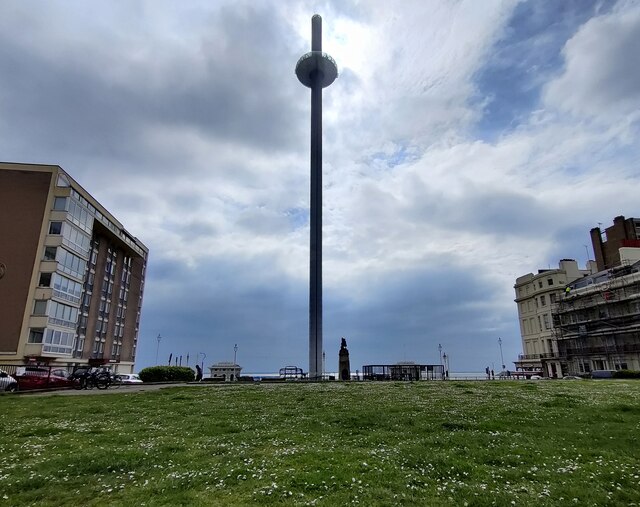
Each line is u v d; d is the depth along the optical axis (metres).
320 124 71.12
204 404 19.28
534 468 7.95
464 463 8.22
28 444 10.32
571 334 75.62
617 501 6.39
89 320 64.81
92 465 8.16
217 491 6.79
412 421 13.33
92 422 13.97
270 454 9.10
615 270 68.12
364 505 6.18
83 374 34.03
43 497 6.63
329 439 10.66
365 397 21.69
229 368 64.75
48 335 47.19
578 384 32.25
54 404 19.73
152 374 46.06
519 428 12.03
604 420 13.38
